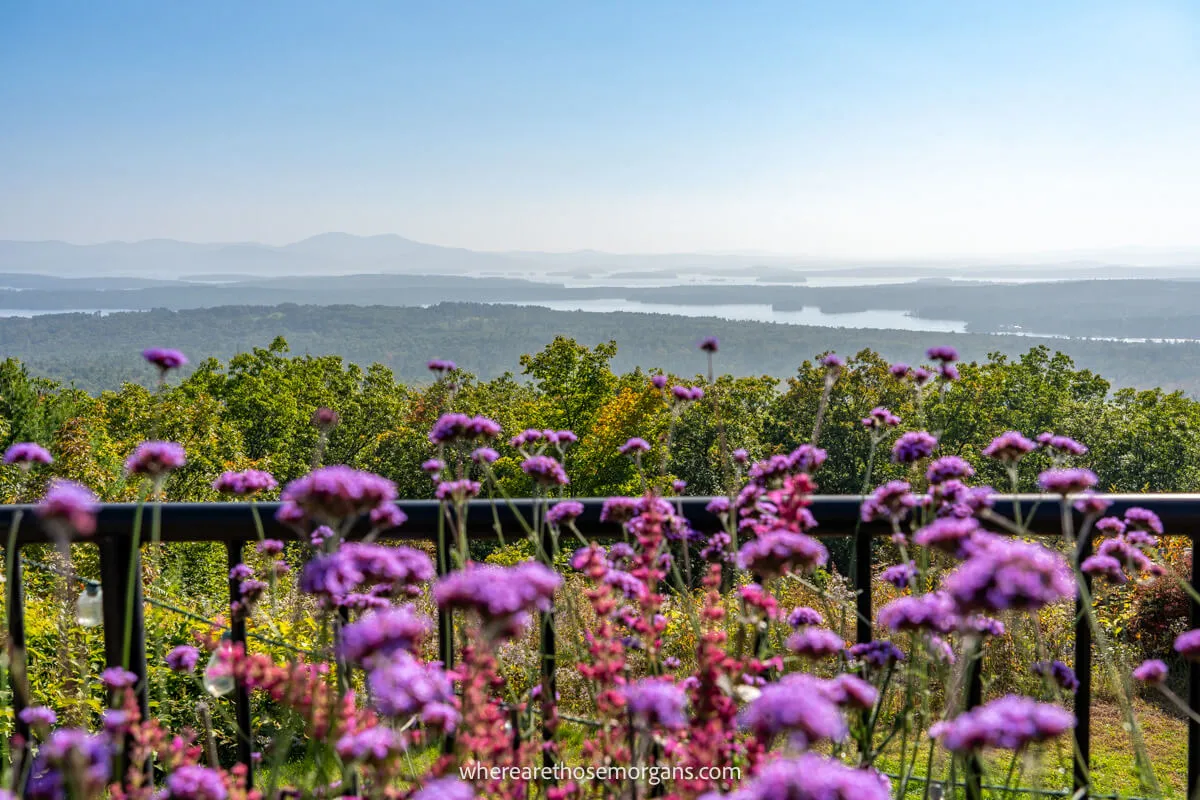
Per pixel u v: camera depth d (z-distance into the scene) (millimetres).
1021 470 25531
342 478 1071
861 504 1650
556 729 1293
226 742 3980
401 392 47906
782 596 1580
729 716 1125
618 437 27484
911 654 1354
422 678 959
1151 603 7113
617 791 1125
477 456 1613
